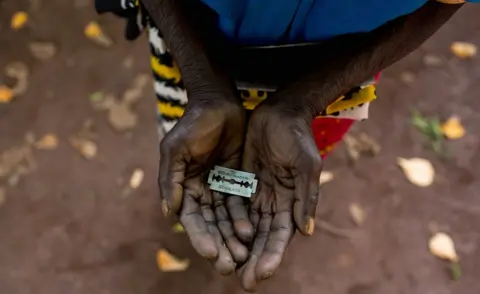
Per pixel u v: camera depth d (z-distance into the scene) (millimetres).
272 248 957
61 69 1633
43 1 1756
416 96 1640
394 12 951
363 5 949
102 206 1447
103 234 1420
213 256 947
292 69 1036
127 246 1409
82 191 1461
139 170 1489
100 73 1633
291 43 1018
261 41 1018
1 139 1517
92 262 1394
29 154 1499
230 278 1381
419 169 1508
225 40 1023
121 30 1715
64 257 1396
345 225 1441
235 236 981
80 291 1367
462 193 1494
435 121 1592
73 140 1521
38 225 1423
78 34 1703
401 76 1677
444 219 1462
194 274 1385
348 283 1388
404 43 1003
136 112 1563
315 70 1004
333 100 1015
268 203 994
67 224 1426
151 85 1612
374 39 996
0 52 1655
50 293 1363
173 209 965
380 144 1544
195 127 969
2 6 1745
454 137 1568
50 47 1675
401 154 1535
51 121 1544
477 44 1772
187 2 1011
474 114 1620
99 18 1730
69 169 1485
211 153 994
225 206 1004
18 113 1552
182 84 1119
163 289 1373
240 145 1015
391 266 1406
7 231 1414
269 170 999
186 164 976
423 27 995
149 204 1452
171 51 1025
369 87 1082
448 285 1396
